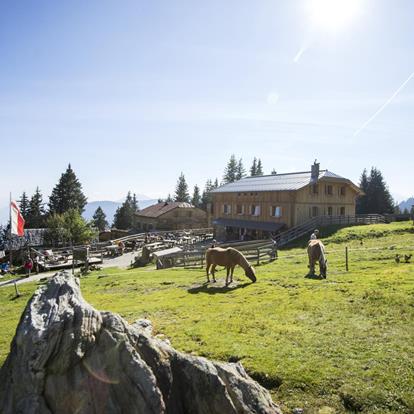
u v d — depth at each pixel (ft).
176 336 37.14
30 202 330.13
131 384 19.21
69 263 115.55
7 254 138.72
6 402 18.93
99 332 20.48
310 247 65.26
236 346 33.68
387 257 78.59
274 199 161.38
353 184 169.07
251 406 21.86
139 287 68.69
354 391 26.25
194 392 20.95
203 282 68.08
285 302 47.14
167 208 255.70
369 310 40.96
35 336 19.04
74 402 18.63
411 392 25.67
